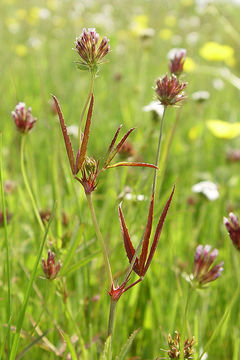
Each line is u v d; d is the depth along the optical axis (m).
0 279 0.47
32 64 1.40
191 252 0.56
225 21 1.02
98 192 0.70
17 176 0.63
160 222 0.32
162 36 1.79
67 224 0.48
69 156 0.32
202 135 1.00
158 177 0.45
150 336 0.48
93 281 0.48
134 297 0.46
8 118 0.97
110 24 1.86
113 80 1.26
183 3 2.14
